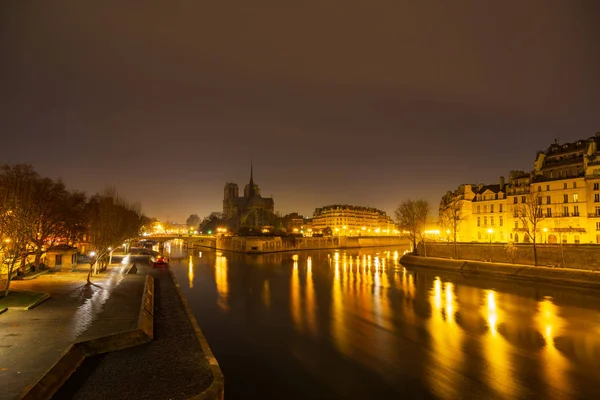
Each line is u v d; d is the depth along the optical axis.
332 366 28.08
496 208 102.31
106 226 56.91
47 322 28.66
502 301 49.66
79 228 73.62
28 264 58.97
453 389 24.34
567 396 23.33
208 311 45.56
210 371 21.42
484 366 27.92
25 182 52.00
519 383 25.11
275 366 28.11
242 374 26.72
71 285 47.19
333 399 23.12
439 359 29.33
